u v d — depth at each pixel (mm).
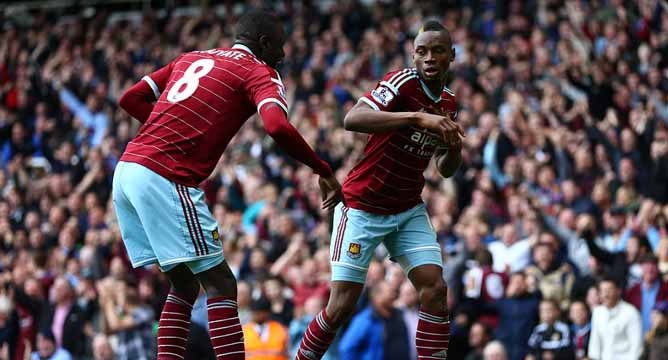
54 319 16359
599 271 14242
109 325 15242
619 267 13859
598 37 24562
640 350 13000
